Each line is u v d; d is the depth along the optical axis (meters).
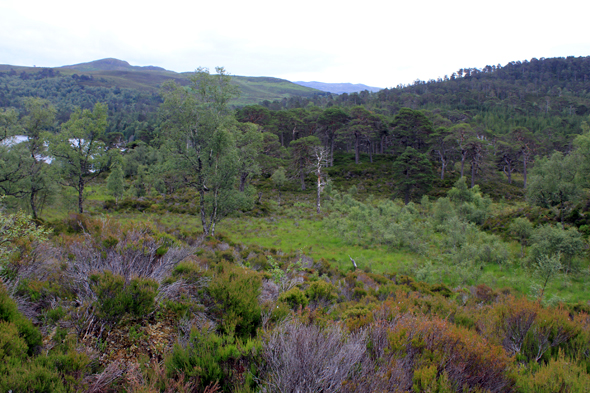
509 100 153.12
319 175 47.31
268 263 14.44
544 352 5.41
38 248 6.10
